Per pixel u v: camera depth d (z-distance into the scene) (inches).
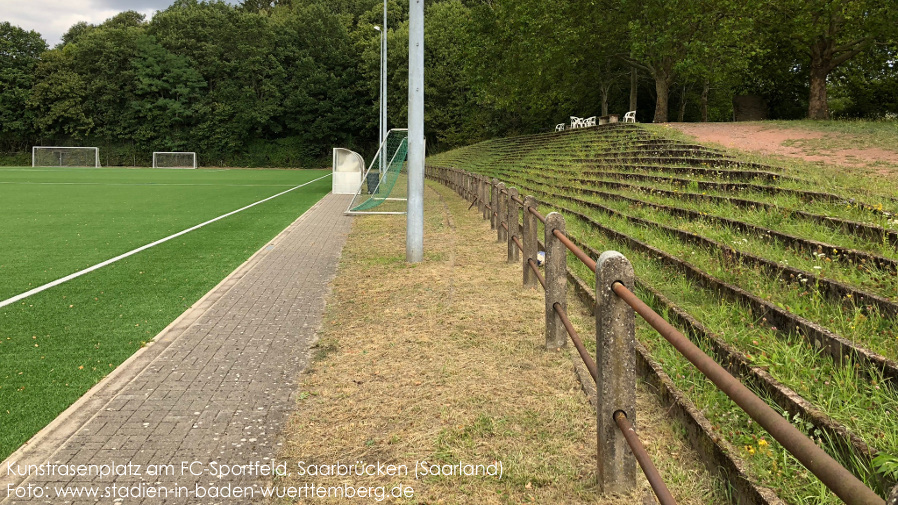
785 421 58.4
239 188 1079.0
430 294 277.7
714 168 414.3
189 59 2423.7
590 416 147.3
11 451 136.4
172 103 2389.3
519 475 122.0
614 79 1419.8
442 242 433.7
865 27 919.7
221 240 461.7
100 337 221.0
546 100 1307.8
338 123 2455.7
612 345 110.1
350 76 2491.4
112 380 178.7
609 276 110.0
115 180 1321.4
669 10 915.4
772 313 172.1
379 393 166.9
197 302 272.5
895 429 109.7
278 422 151.0
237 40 2447.1
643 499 110.9
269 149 2484.0
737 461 110.1
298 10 2674.7
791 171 364.8
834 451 109.0
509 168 916.6
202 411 157.4
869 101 1264.8
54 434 144.3
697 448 126.7
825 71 1030.4
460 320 233.6
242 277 327.3
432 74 2167.8
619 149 670.5
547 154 884.6
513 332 216.4
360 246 431.5
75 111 2340.1
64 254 396.8
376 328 229.1
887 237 201.0
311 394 168.1
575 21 1051.9
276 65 2417.6
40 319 244.1
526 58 1115.9
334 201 806.5
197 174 1691.7
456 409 153.9
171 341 216.5
